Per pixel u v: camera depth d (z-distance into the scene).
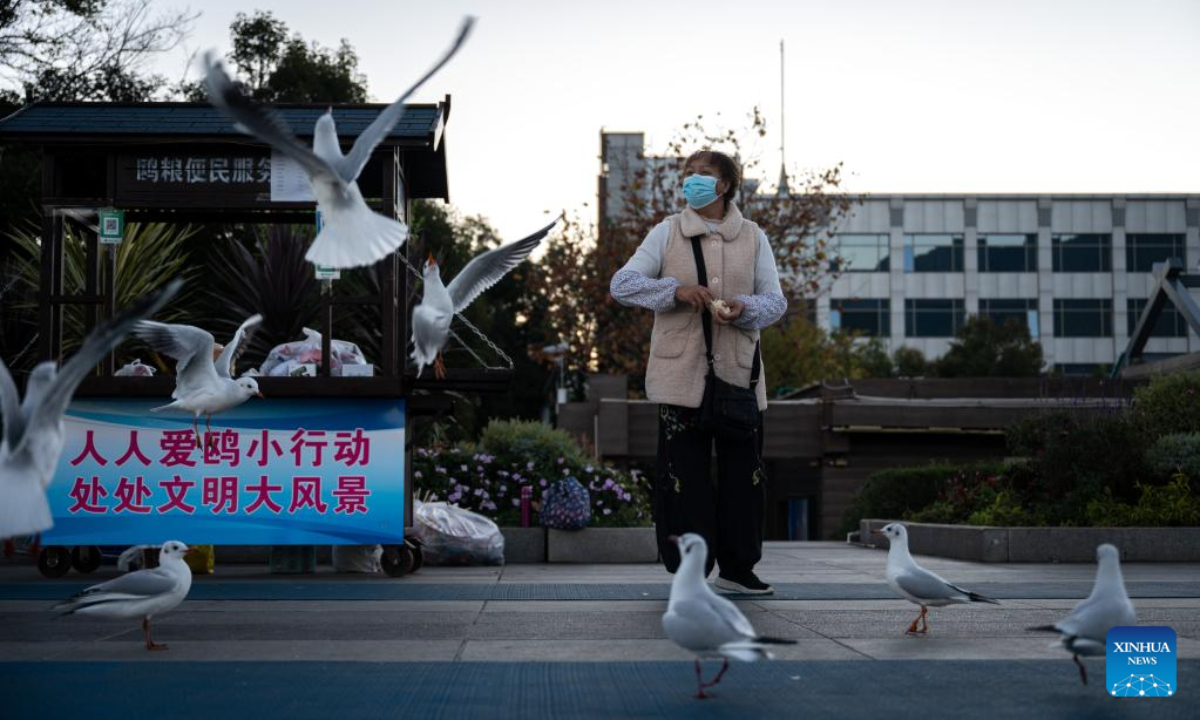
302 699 4.47
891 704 4.32
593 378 27.00
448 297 7.47
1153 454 13.98
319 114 10.51
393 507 10.07
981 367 49.53
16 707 4.32
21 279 15.97
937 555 13.98
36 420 4.29
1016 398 26.50
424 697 4.50
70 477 9.99
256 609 7.59
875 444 25.44
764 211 30.05
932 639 6.06
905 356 52.06
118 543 9.97
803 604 7.71
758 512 8.05
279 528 10.02
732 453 7.98
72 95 23.55
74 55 23.25
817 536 26.22
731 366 7.75
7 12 22.39
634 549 12.83
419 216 36.94
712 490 7.89
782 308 7.82
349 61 32.47
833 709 4.24
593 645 5.89
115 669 5.16
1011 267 59.31
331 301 10.18
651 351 7.87
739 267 7.93
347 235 5.71
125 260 14.61
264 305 14.06
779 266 30.42
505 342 48.22
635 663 5.31
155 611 5.67
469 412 28.17
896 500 17.95
